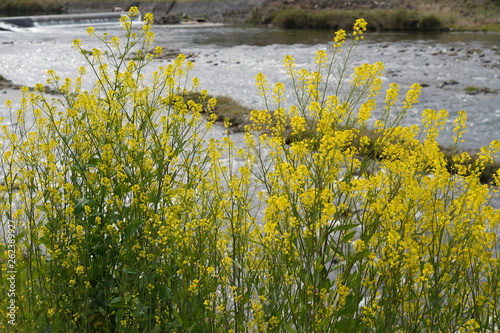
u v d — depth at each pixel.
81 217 4.28
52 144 4.59
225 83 23.59
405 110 4.22
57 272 4.05
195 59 30.11
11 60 30.44
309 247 3.38
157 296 3.81
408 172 3.80
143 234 4.14
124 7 59.38
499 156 12.98
